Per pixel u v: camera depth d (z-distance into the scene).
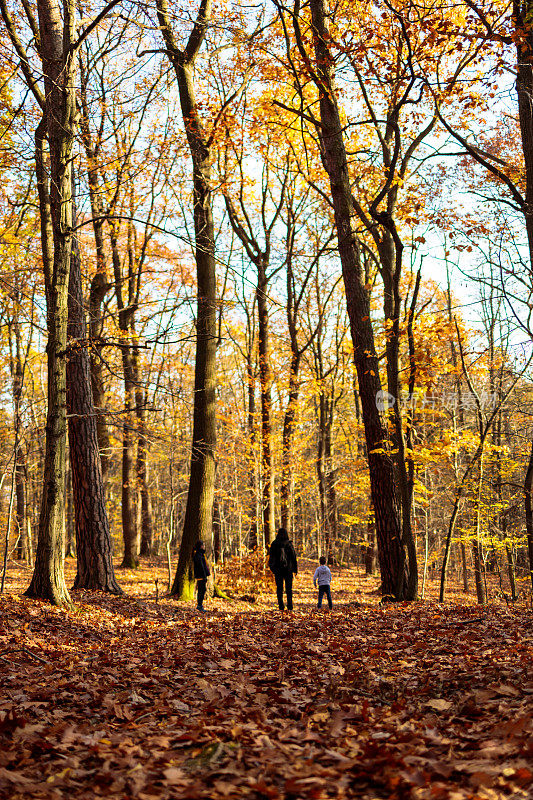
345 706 4.50
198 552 13.38
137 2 10.70
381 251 18.39
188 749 3.67
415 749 3.33
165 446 18.94
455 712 4.21
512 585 20.11
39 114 13.25
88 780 3.24
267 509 22.39
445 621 9.59
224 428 23.95
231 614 12.41
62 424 11.16
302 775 3.01
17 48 11.55
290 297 26.25
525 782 2.78
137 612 11.86
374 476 14.66
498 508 20.97
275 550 13.49
